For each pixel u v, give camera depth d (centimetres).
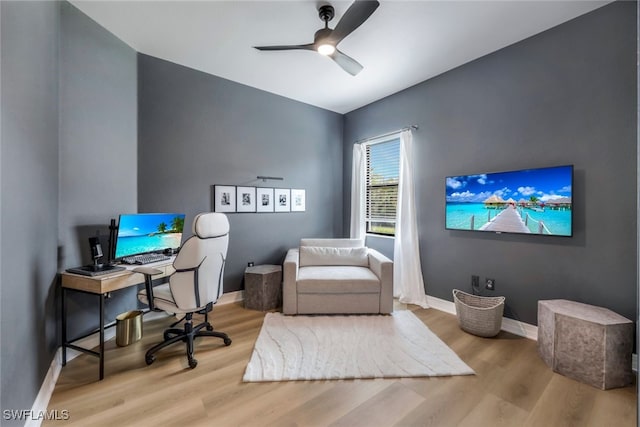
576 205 213
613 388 169
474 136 279
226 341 223
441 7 203
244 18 218
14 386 122
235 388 169
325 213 429
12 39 125
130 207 256
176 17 217
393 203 379
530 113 238
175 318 279
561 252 221
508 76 253
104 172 232
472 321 241
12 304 122
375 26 225
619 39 194
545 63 230
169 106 284
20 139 133
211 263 205
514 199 244
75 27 207
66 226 202
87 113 217
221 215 210
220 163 322
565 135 219
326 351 212
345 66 237
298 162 395
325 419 145
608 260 199
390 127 371
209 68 300
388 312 286
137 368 190
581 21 211
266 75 316
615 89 196
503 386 172
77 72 209
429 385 173
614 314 183
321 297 284
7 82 121
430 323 267
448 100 302
